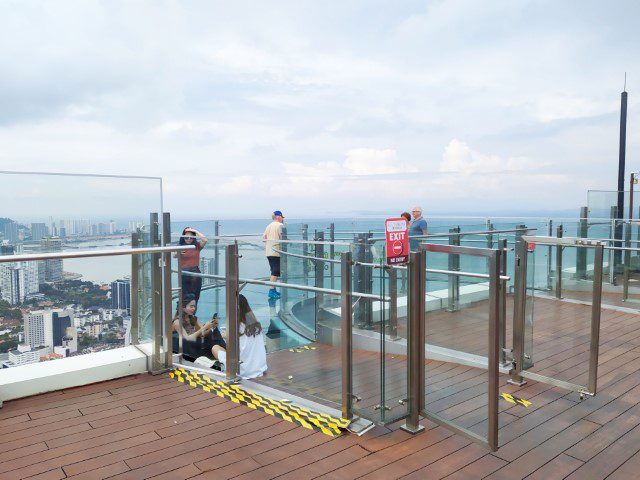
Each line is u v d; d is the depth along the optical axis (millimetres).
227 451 2980
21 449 2994
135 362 4355
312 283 4465
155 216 5332
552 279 4617
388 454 2951
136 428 3287
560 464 2846
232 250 4215
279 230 8953
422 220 8586
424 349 3340
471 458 2908
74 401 3744
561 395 3939
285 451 2982
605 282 7320
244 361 4332
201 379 4250
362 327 3324
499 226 8484
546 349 4621
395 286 3213
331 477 2686
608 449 3031
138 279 4391
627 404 3750
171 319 4477
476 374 3375
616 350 5180
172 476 2695
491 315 2891
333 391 3623
